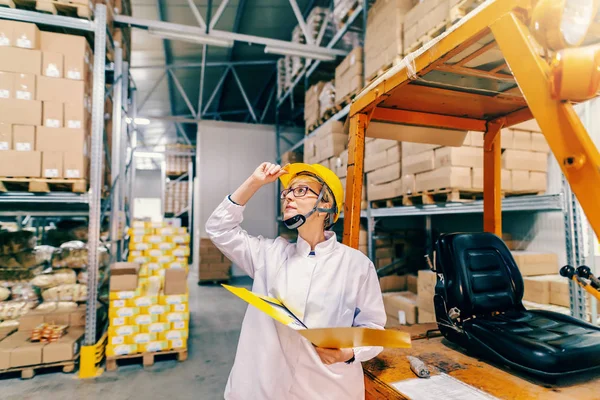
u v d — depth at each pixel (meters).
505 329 1.58
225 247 1.36
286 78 8.22
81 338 3.61
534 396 1.25
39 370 3.43
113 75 4.73
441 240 2.00
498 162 2.23
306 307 1.19
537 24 0.90
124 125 5.14
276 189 9.84
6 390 3.03
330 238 1.33
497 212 2.23
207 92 10.60
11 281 3.93
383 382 1.37
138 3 6.41
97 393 2.98
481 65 1.48
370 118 1.88
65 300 3.93
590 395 1.25
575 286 2.52
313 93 6.62
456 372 1.47
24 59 3.20
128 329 3.52
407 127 2.12
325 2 6.72
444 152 3.43
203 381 3.21
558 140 0.90
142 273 4.46
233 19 7.29
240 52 8.57
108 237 4.74
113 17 4.86
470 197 3.71
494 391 1.29
